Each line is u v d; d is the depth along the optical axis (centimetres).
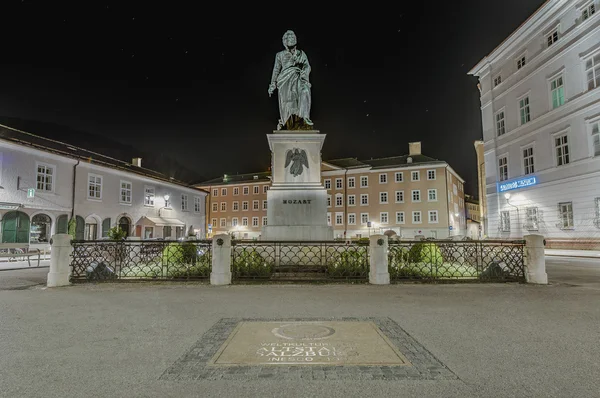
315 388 320
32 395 312
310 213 1251
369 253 953
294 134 1299
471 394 310
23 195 2620
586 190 2386
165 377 346
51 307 664
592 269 1451
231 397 306
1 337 480
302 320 549
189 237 3778
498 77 3322
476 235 8600
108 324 543
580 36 2458
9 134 2872
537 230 2786
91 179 3203
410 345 434
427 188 6194
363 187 6562
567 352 416
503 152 3225
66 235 943
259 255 1012
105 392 317
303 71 1398
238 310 626
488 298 735
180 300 719
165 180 4162
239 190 7762
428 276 975
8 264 1872
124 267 1128
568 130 2527
